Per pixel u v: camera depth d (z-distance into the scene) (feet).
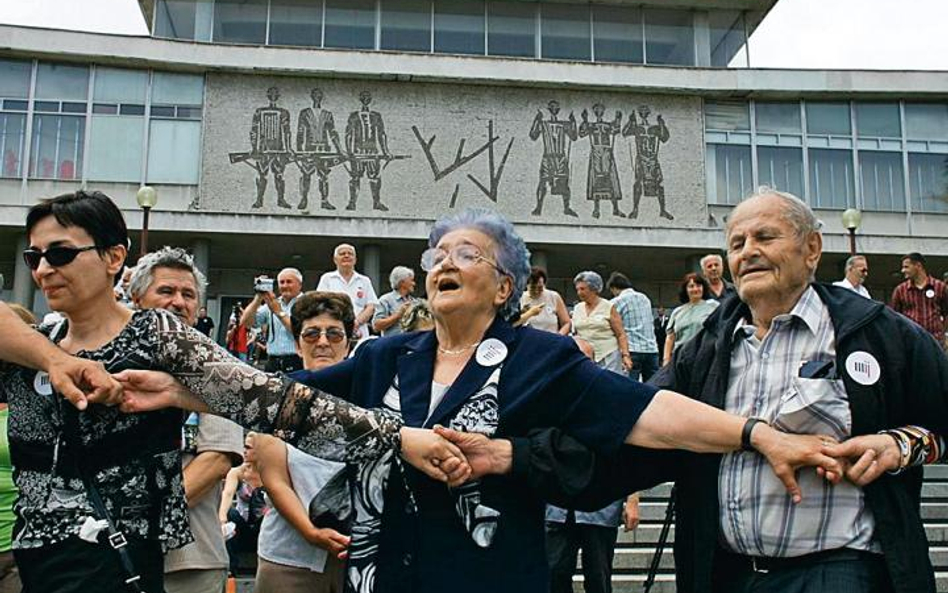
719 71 79.20
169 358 8.46
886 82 80.43
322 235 73.20
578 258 79.66
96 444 8.27
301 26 82.23
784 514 9.38
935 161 81.35
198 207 73.36
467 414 8.86
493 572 8.47
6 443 11.48
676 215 77.46
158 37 74.59
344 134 75.46
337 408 8.43
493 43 84.02
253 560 23.41
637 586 24.34
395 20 83.30
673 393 9.12
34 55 73.77
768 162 79.82
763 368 9.95
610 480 9.30
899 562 8.96
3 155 72.79
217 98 75.10
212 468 11.91
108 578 8.02
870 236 79.20
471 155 76.43
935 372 9.42
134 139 74.23
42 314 73.72
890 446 9.00
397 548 8.66
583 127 77.87
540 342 9.18
